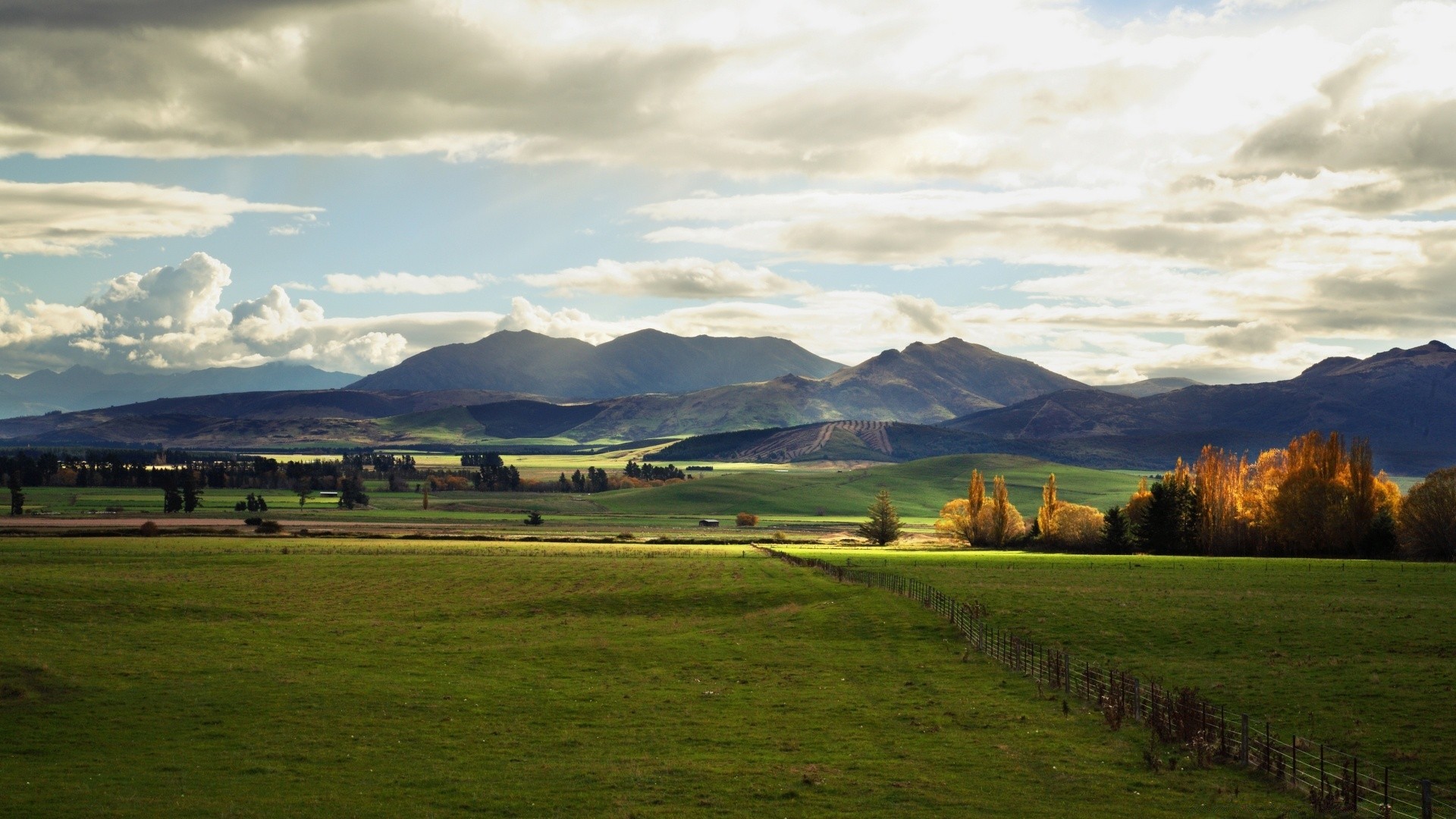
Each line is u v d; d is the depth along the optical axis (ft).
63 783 102.99
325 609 241.76
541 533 635.25
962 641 193.67
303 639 196.44
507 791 100.32
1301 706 131.75
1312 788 97.71
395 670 165.48
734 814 92.53
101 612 221.46
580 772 107.24
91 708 134.92
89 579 270.46
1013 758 110.93
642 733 124.77
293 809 94.32
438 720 131.64
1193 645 177.99
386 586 288.10
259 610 235.20
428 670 165.99
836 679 160.04
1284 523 425.28
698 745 118.73
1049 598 244.42
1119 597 245.24
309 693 145.69
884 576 308.19
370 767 109.50
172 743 119.44
